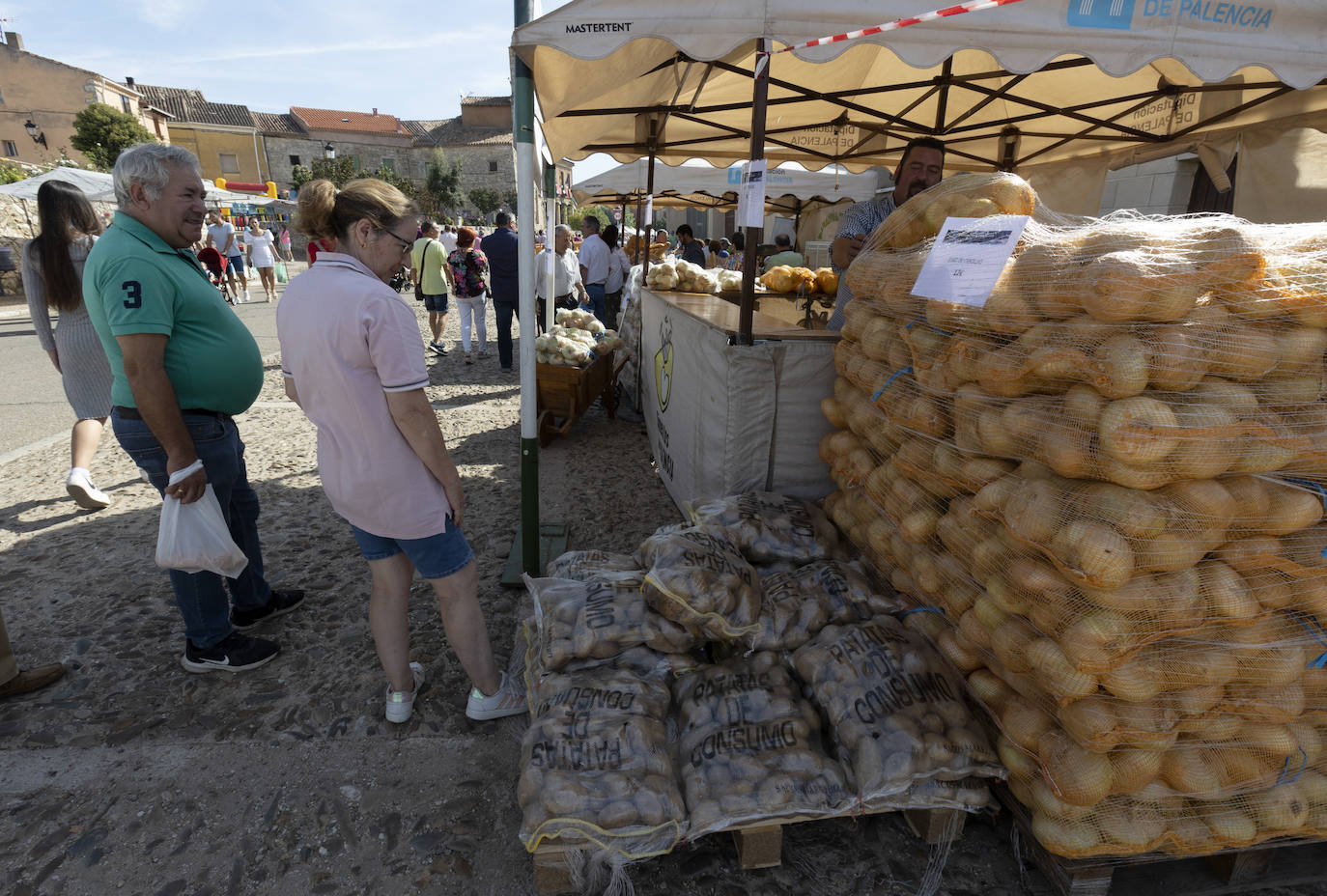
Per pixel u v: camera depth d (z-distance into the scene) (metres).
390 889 1.96
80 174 15.12
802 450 3.46
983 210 2.29
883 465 2.71
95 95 43.00
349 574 3.70
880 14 2.46
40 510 4.45
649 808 1.87
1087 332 1.69
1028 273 1.87
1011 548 1.89
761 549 2.89
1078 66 4.08
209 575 2.72
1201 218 1.79
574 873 1.86
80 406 4.13
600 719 2.09
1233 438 1.57
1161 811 1.81
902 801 1.96
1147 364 1.56
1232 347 1.58
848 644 2.29
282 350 2.09
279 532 4.16
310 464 5.32
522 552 3.47
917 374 2.36
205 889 1.94
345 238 2.03
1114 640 1.62
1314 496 1.64
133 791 2.27
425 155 57.88
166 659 2.95
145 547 3.94
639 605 2.43
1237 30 2.46
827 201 10.14
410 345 1.98
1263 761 1.79
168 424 2.33
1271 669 1.69
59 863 2.01
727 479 3.44
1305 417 1.65
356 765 2.40
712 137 5.87
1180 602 1.61
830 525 3.17
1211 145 4.99
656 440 5.43
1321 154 4.47
